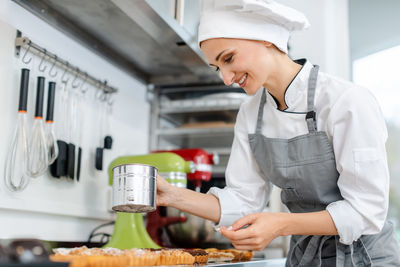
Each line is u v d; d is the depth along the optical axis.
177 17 1.71
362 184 1.16
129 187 1.05
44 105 1.62
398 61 2.91
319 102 1.28
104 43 1.97
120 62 2.13
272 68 1.26
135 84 2.31
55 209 1.62
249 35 1.18
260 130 1.42
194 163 1.92
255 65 1.21
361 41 3.02
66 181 1.71
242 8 1.19
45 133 1.58
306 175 1.29
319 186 1.28
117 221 1.68
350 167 1.17
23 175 1.47
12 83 1.47
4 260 0.61
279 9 1.22
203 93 2.39
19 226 1.50
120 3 1.47
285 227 1.15
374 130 1.17
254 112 1.46
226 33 1.18
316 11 2.97
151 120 2.43
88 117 1.88
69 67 1.71
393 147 2.84
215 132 2.34
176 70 2.30
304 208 1.37
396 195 2.78
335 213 1.14
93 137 1.91
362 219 1.14
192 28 1.83
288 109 1.33
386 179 1.16
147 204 1.06
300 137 1.30
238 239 1.12
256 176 1.46
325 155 1.26
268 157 1.36
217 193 1.41
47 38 1.66
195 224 1.87
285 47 1.27
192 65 2.12
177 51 1.94
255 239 1.11
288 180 1.33
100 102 1.97
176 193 1.34
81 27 1.81
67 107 1.74
